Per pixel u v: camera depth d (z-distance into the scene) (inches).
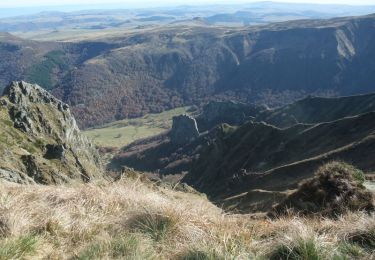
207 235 277.6
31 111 4224.9
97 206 326.0
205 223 299.9
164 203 317.4
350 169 495.5
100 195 340.5
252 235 287.9
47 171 2456.9
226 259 234.1
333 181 487.2
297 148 4584.2
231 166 5344.5
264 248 260.8
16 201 305.7
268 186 3383.4
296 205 521.7
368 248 255.6
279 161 4665.4
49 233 275.6
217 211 351.9
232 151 5590.6
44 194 343.6
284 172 3405.5
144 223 289.9
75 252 254.4
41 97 4630.9
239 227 304.3
